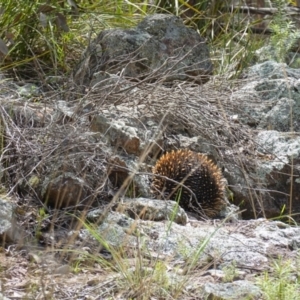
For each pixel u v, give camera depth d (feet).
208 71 40.32
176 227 26.25
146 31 39.40
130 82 34.40
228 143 33.81
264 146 34.19
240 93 36.88
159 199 28.71
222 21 50.98
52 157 27.96
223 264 23.99
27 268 22.84
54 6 39.96
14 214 25.55
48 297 20.18
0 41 32.65
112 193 28.48
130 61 35.40
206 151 32.68
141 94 33.30
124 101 33.01
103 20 44.04
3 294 20.58
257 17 53.98
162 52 38.91
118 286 21.49
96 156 29.01
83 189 27.55
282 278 21.25
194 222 28.32
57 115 30.91
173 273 22.47
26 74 39.70
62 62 40.52
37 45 41.04
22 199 27.48
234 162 32.94
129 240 24.54
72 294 21.21
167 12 49.52
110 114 31.78
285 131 35.96
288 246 26.05
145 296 20.72
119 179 29.30
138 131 31.60
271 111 36.29
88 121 31.58
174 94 33.63
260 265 24.11
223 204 30.55
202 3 50.57
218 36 49.57
